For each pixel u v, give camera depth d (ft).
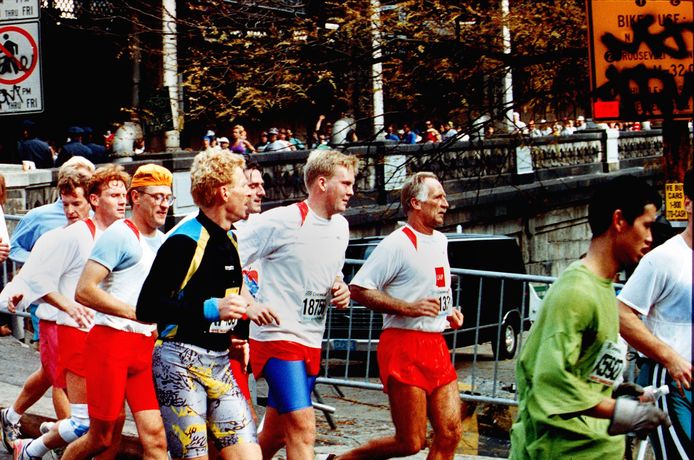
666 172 50.55
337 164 29.25
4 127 112.78
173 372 25.62
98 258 27.99
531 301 58.29
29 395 35.29
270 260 29.27
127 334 28.04
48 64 112.78
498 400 42.45
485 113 73.10
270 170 94.32
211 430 26.30
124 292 28.35
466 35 70.38
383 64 72.84
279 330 29.09
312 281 29.27
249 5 73.46
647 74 35.99
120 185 31.99
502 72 71.67
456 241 75.20
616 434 20.83
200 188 25.53
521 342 43.60
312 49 71.72
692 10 35.86
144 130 93.04
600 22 35.96
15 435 35.63
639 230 21.09
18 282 32.01
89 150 89.45
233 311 25.20
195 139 118.01
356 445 41.32
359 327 51.06
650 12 35.78
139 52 85.66
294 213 29.32
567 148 142.00
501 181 123.24
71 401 31.50
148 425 27.94
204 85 73.10
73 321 31.45
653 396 22.49
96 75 116.57
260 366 29.30
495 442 44.34
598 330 21.07
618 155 154.71
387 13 70.90
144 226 28.86
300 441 28.96
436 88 72.54
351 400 52.95
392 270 30.66
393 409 30.78
